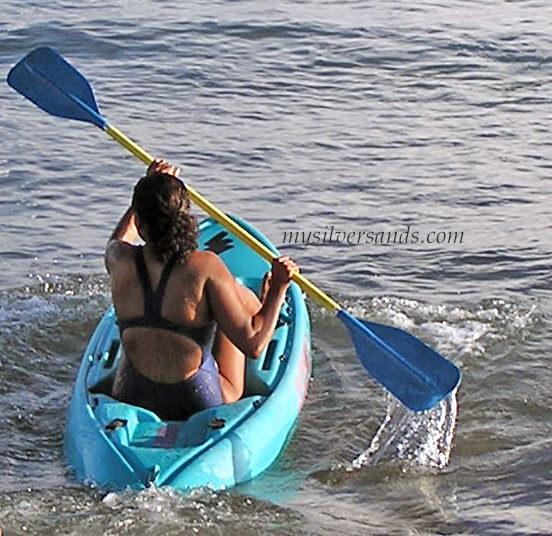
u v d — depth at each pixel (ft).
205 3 163.22
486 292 89.86
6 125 121.60
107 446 63.16
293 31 151.74
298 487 65.00
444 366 66.69
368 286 90.99
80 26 152.66
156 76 137.69
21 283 89.81
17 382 76.54
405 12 159.74
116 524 59.36
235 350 69.31
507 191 108.17
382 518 62.18
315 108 128.77
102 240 98.12
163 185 62.90
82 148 116.57
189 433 64.75
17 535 58.44
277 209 104.73
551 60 142.31
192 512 60.54
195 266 63.93
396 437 70.54
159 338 64.90
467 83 136.26
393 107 129.18
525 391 75.41
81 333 82.74
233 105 129.29
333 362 79.77
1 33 149.89
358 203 105.91
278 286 66.39
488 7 161.89
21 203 104.53
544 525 61.41
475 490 65.05
